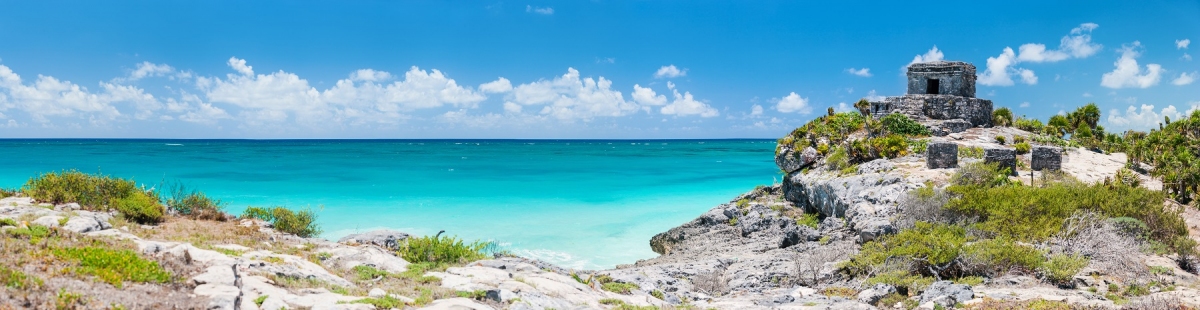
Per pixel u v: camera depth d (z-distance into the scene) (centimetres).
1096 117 7588
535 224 4647
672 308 1617
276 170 9331
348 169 9738
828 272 2267
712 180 8375
